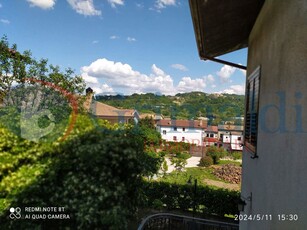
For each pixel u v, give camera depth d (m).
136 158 3.30
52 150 3.25
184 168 19.27
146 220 5.68
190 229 6.04
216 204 7.25
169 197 7.62
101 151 3.10
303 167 1.58
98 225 2.83
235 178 16.97
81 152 3.10
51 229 2.86
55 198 2.89
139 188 3.64
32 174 3.00
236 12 3.41
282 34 2.18
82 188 2.92
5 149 3.17
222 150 24.12
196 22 3.42
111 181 3.06
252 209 3.18
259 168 2.85
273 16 2.55
